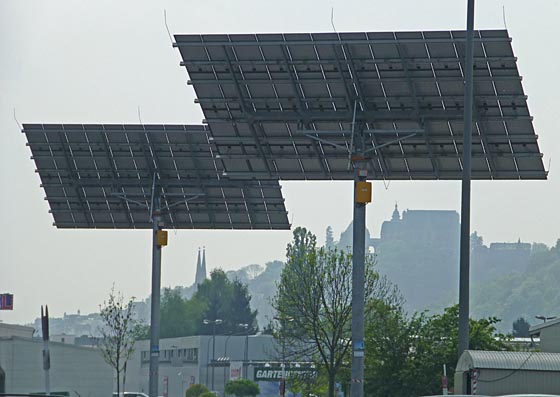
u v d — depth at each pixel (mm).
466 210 102000
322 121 117375
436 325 150000
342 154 121938
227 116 121125
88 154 148375
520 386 106000
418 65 113062
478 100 115562
